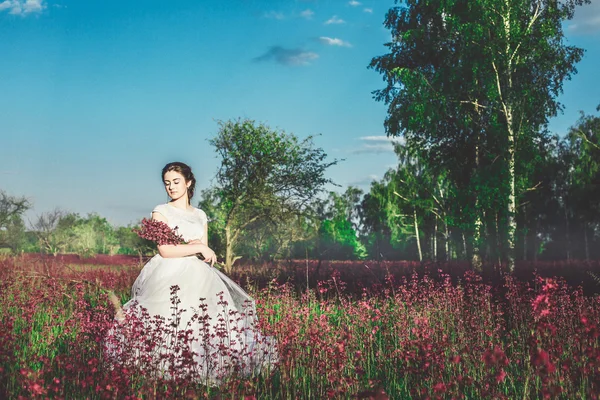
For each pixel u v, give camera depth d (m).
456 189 23.64
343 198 74.75
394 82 24.31
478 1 21.67
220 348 4.19
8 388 3.77
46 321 6.41
